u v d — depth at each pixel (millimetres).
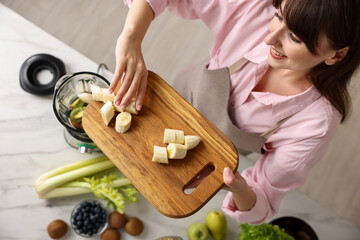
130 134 971
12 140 1319
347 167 2387
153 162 946
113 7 2514
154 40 2498
